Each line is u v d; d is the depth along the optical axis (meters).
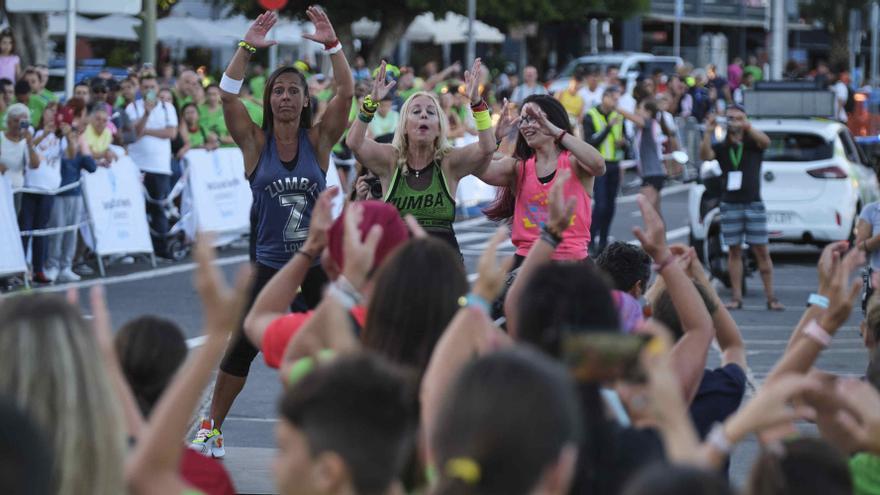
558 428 4.91
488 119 14.51
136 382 7.34
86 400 5.66
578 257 14.73
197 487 7.70
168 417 5.80
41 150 26.69
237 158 32.69
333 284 7.63
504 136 17.94
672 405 5.64
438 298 7.15
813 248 35.88
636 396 5.94
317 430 5.04
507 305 8.41
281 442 5.20
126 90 31.19
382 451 5.04
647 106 32.94
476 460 4.86
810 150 30.98
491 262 6.87
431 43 86.56
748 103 34.22
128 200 29.23
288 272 8.66
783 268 31.83
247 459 13.22
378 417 5.05
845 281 7.28
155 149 30.61
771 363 20.14
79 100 27.95
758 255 25.38
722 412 9.05
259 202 14.14
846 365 20.00
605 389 6.45
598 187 32.53
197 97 33.09
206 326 5.97
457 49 87.00
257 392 17.73
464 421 4.92
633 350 5.79
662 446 6.26
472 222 40.34
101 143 28.55
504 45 86.88
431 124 14.43
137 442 6.20
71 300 6.63
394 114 36.25
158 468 5.77
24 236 26.78
